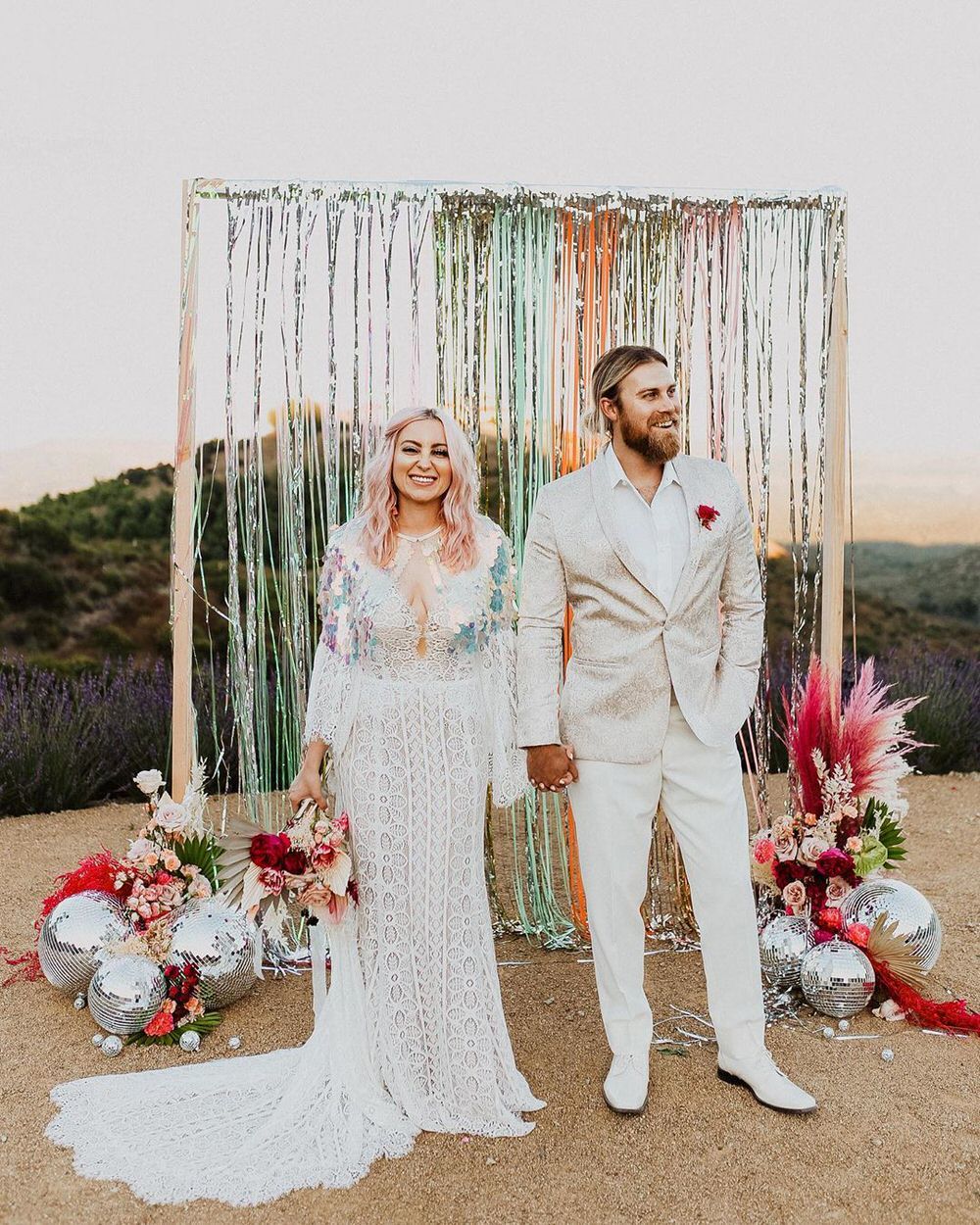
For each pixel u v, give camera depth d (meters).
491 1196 2.30
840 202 3.65
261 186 3.54
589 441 3.76
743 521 2.68
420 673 2.57
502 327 3.70
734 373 3.77
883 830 3.57
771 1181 2.35
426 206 3.61
